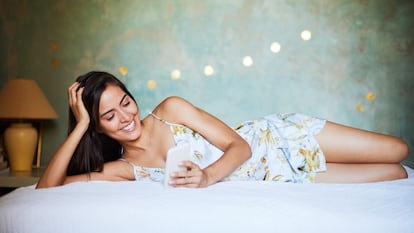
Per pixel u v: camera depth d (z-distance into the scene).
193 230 1.17
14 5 3.14
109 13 3.10
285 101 3.04
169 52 3.08
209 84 3.07
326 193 1.38
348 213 1.15
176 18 3.07
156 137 1.80
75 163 1.82
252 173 1.82
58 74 3.13
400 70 2.99
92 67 3.12
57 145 3.15
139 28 3.09
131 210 1.22
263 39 3.04
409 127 2.99
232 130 1.82
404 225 1.12
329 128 1.91
